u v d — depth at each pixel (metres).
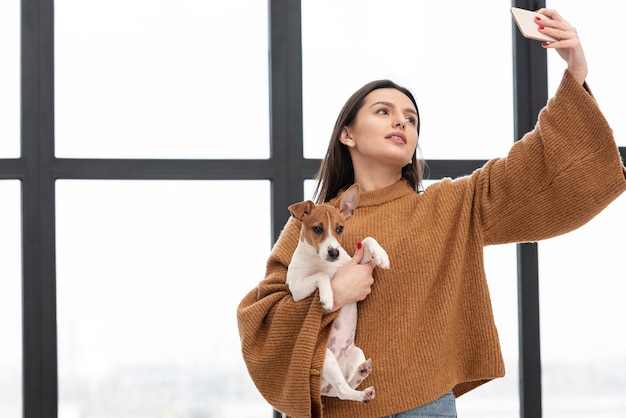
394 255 1.81
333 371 1.71
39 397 2.78
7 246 2.83
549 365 3.16
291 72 2.98
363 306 1.81
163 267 2.94
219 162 2.92
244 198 2.99
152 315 2.93
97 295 2.89
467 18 3.18
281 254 1.97
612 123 3.23
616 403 3.18
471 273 1.86
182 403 2.94
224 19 3.02
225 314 2.97
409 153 1.97
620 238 3.21
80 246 2.89
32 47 2.84
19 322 2.83
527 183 1.80
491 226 1.86
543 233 1.82
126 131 2.94
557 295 3.17
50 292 2.80
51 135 2.83
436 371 1.78
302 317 1.79
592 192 1.73
